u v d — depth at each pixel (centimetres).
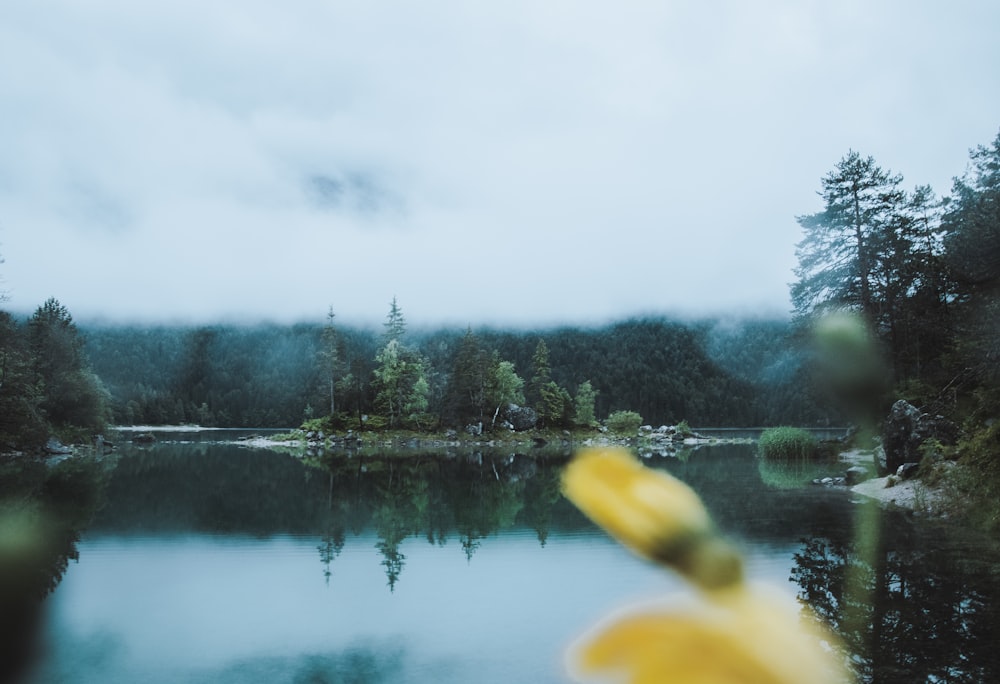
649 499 25
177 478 3638
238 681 883
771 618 23
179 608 1204
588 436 9219
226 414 17288
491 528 2038
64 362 6488
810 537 1580
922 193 2672
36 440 5269
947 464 1867
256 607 1212
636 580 1344
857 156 2023
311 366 19412
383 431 8794
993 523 1570
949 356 1819
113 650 982
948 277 1909
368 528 2045
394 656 960
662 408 15588
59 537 1880
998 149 2880
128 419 15888
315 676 896
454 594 1284
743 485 2745
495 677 873
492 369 9419
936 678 697
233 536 1927
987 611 926
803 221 2117
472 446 8006
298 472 4125
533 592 1284
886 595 1012
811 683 21
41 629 1045
